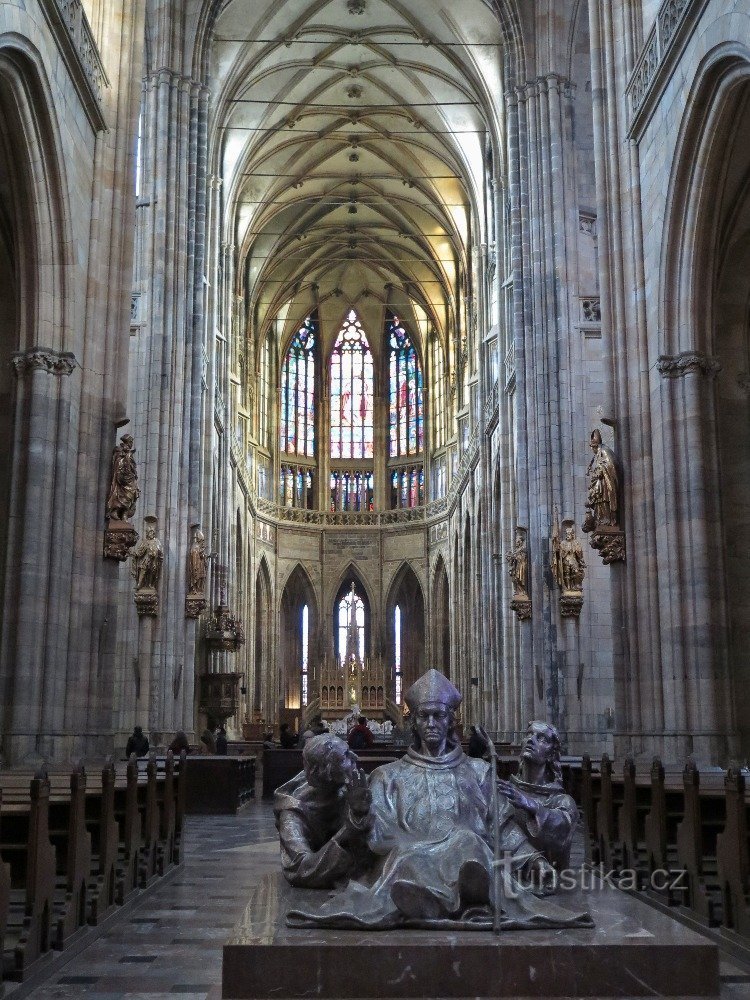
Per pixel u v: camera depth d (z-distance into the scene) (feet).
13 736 55.11
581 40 108.17
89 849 29.58
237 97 140.87
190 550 102.78
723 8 51.34
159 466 97.71
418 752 20.92
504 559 124.88
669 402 60.29
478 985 16.35
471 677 162.81
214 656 128.36
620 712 62.34
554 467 99.81
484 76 131.44
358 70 145.38
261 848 50.98
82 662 60.90
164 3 104.94
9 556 57.16
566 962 16.43
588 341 102.06
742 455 63.87
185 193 103.96
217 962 25.79
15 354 58.80
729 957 26.55
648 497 62.54
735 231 63.05
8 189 59.98
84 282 63.87
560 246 103.65
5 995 21.61
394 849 18.94
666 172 60.29
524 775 24.81
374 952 16.39
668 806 39.50
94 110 64.08
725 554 58.95
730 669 57.72
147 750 78.54
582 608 95.50
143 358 99.14
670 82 59.36
